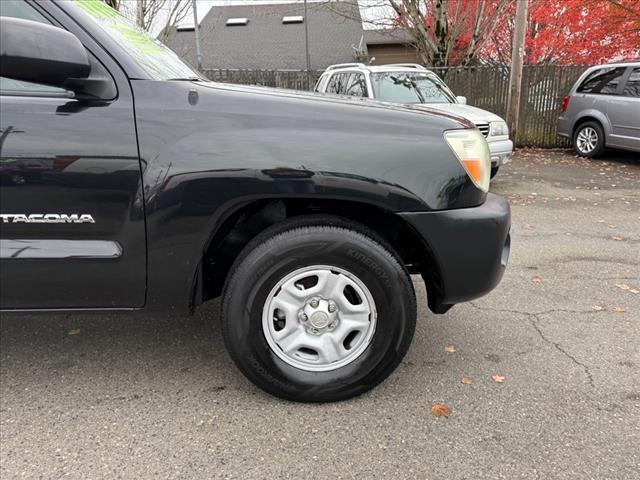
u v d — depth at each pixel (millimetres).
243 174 2068
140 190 2055
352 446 2109
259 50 27656
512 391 2500
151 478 1934
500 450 2088
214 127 2082
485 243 2285
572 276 4090
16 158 1979
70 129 2004
